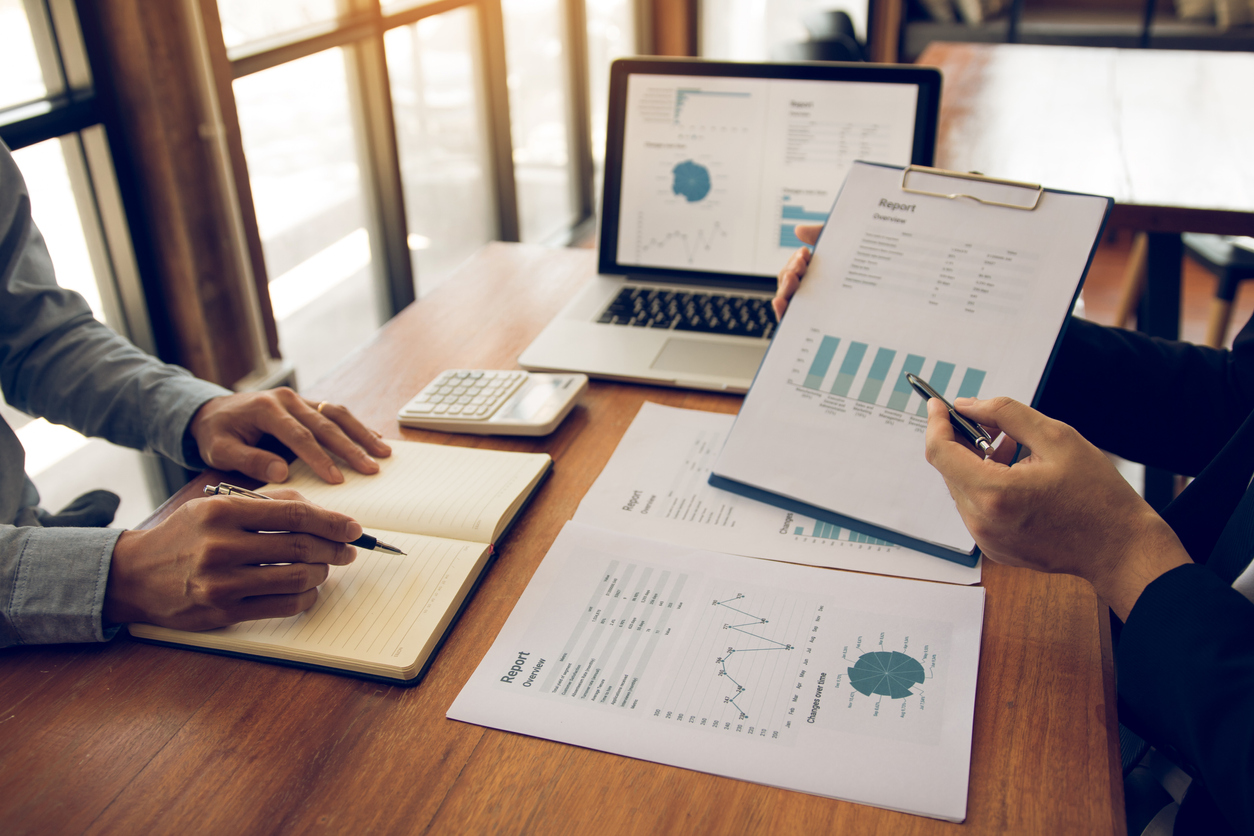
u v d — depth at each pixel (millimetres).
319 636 631
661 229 1175
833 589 677
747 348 1031
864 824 503
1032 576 688
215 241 1986
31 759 558
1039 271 752
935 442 637
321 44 2367
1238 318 3139
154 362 931
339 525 661
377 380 1019
